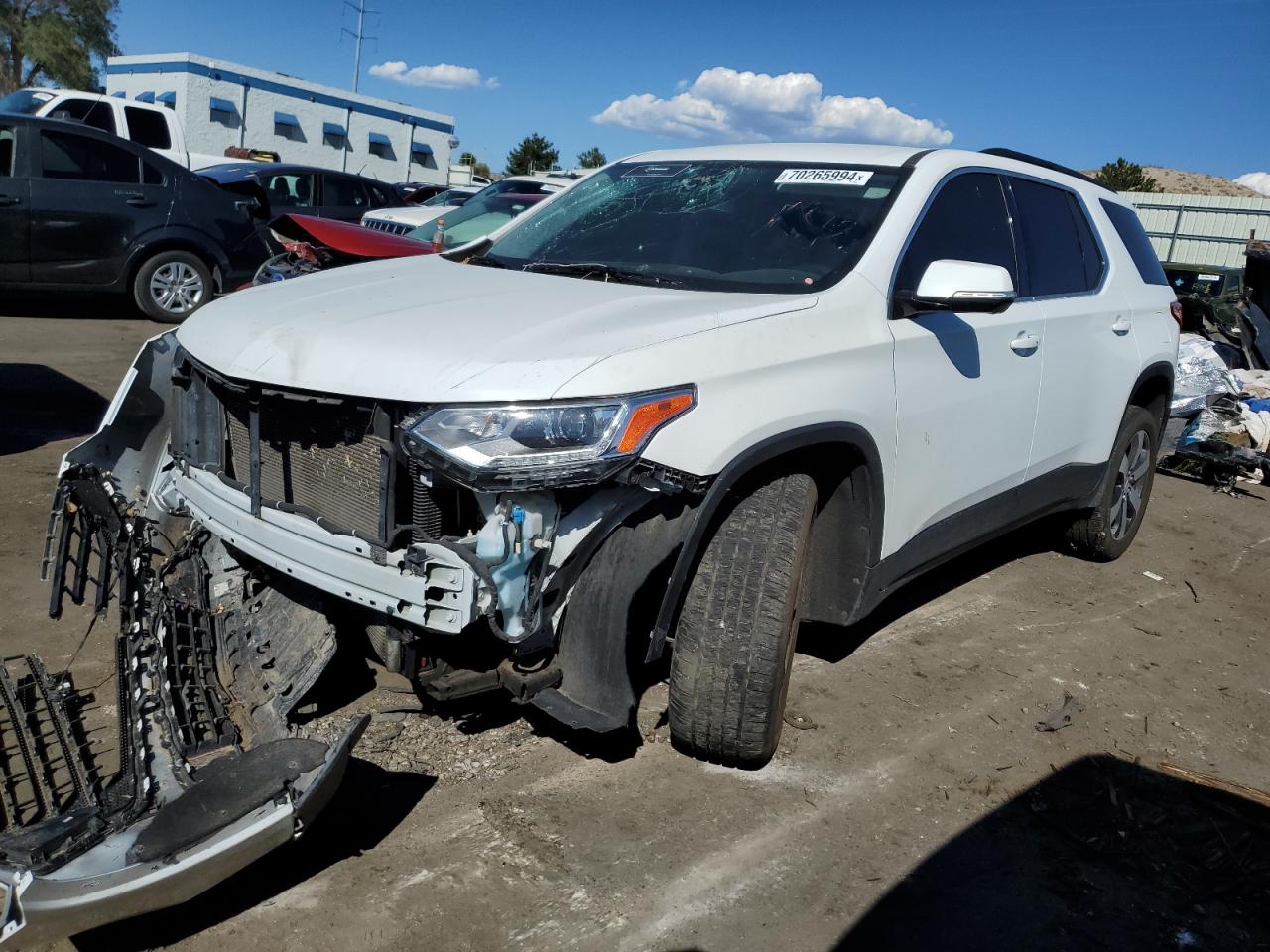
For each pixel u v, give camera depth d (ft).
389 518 8.15
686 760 10.28
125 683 8.89
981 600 15.64
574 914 7.98
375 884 8.14
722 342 9.04
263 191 44.09
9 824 7.99
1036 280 13.82
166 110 44.57
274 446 9.07
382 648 8.93
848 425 9.95
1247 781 11.07
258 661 9.52
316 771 7.55
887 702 11.96
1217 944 8.43
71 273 30.76
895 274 11.07
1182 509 22.90
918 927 8.23
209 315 10.16
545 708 8.68
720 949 7.78
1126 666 13.73
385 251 18.21
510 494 7.96
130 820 7.36
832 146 13.19
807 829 9.36
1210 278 38.27
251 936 7.51
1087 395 14.78
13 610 11.88
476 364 8.13
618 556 8.60
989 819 9.82
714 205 12.26
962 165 12.76
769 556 9.37
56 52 144.36
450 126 128.57
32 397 21.74
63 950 7.27
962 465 12.16
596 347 8.41
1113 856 9.46
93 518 10.34
